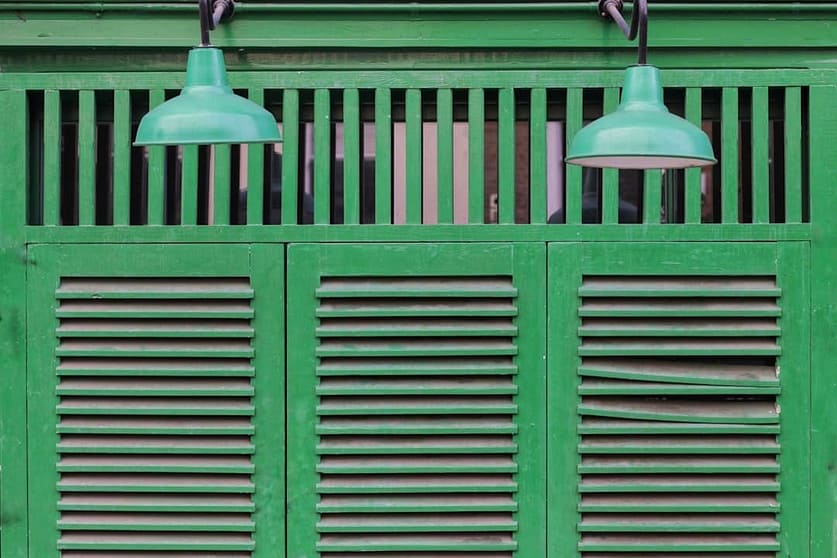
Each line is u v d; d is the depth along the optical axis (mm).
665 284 3010
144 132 2369
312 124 3598
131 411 3037
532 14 3021
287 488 3053
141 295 3020
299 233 3023
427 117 3287
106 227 3031
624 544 3029
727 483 3031
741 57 3055
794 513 3027
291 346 3035
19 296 3031
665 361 3053
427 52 3064
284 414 3047
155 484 3055
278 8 3012
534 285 3023
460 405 3035
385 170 3049
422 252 3023
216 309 3031
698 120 3033
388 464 3045
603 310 3006
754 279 3023
